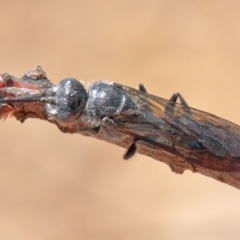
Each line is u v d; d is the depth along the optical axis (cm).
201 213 10
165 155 8
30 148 11
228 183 8
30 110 7
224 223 10
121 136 8
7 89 7
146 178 11
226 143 8
